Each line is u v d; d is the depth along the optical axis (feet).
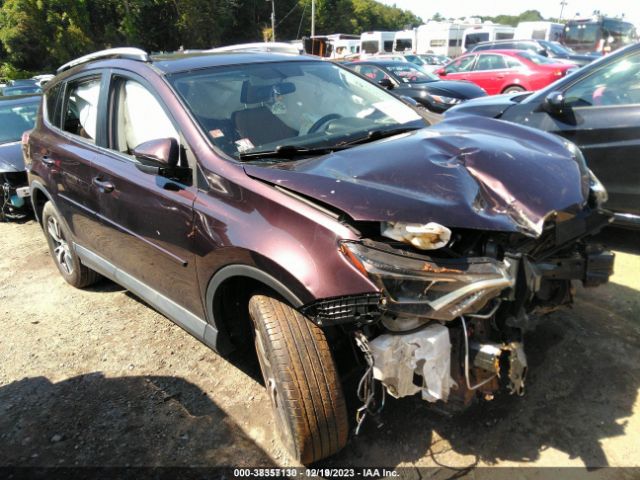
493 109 16.83
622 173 13.69
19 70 158.81
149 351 11.35
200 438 8.70
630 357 9.71
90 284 14.71
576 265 8.27
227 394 9.73
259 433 8.70
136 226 9.96
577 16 75.31
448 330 6.84
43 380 10.65
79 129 12.37
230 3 209.56
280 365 7.15
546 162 8.32
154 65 10.35
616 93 13.92
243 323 9.11
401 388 6.74
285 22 236.43
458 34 93.91
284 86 10.57
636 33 74.59
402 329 6.70
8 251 18.86
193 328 9.31
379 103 11.21
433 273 6.35
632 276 12.78
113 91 11.03
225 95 9.82
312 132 9.62
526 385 9.19
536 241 7.60
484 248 7.02
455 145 8.38
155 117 9.82
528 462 7.65
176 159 8.52
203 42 197.47
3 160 21.83
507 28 90.07
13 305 14.19
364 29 288.51
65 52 162.40
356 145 9.12
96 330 12.42
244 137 9.09
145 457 8.39
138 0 181.16
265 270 7.25
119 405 9.66
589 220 8.30
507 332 7.33
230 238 7.68
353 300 6.46
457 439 8.16
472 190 7.25
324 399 7.11
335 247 6.68
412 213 6.64
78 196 11.95
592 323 10.84
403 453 7.99
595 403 8.67
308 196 7.20
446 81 33.50
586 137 14.08
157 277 10.02
